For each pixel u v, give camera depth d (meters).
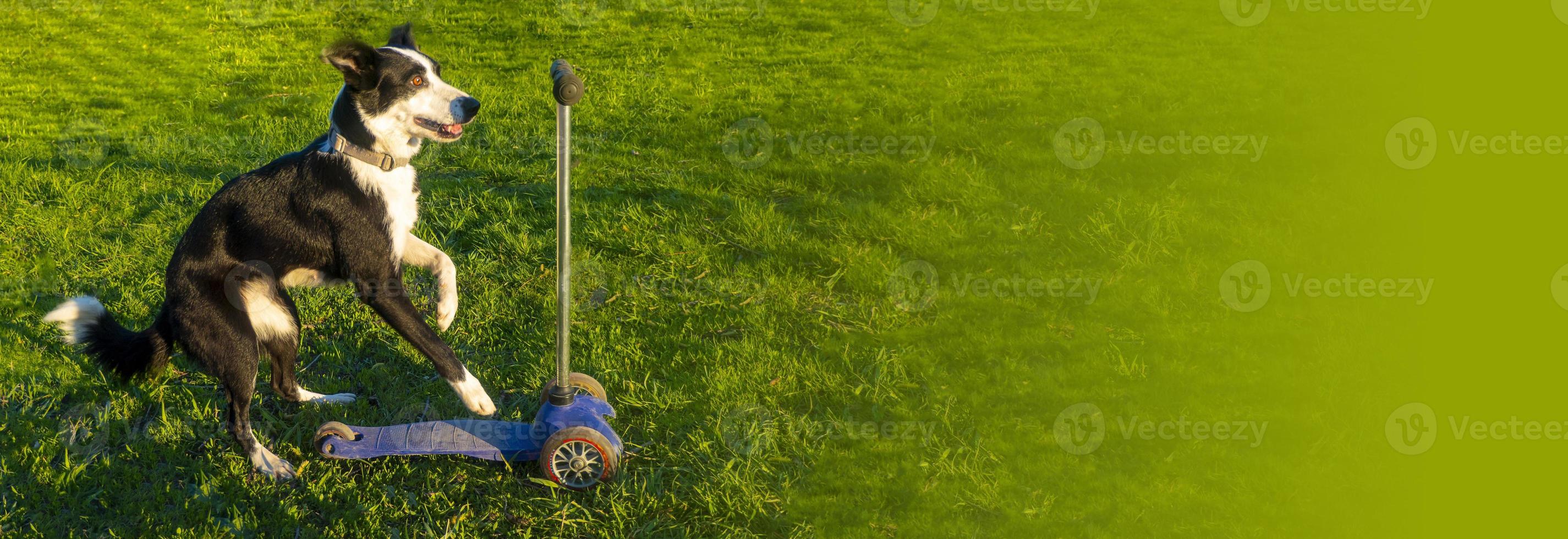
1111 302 5.47
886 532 3.82
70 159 7.26
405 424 4.29
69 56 9.91
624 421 4.48
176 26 10.99
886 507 3.97
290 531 3.76
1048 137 7.73
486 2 11.86
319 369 4.88
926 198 6.71
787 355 4.96
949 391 4.71
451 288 4.08
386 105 3.76
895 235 6.21
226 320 3.76
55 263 5.77
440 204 6.61
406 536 3.75
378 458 4.15
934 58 9.83
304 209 3.78
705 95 8.78
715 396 4.61
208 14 11.43
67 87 9.00
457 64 9.78
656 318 5.36
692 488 4.02
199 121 8.22
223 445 4.25
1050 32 10.70
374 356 5.00
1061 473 4.14
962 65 9.59
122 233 6.16
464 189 6.85
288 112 8.49
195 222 3.81
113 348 3.83
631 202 6.64
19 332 5.05
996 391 4.71
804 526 3.82
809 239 6.19
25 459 4.11
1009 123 8.05
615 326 5.20
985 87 8.94
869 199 6.71
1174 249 5.99
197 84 9.22
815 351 5.07
